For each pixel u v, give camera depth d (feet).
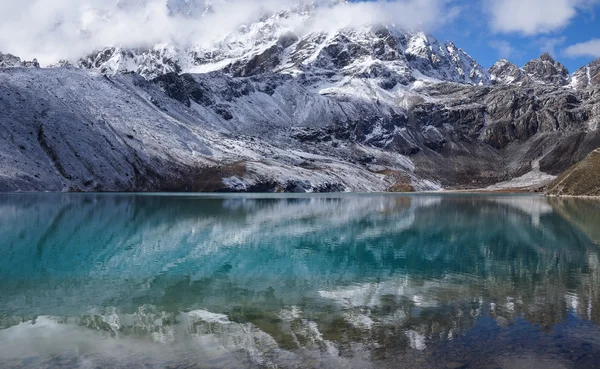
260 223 222.07
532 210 318.65
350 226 213.66
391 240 168.66
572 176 587.68
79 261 124.36
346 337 65.57
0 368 55.62
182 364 56.59
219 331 68.49
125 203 349.00
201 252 140.26
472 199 516.73
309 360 57.57
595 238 175.52
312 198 516.32
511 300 85.51
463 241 166.20
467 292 92.07
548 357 58.39
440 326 70.33
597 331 67.77
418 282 101.50
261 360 57.47
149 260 126.82
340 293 91.25
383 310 79.20
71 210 270.05
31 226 192.03
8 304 83.51
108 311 79.10
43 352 60.59
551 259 129.59
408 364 56.18
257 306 82.02
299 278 105.70
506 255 137.08
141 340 64.80
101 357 58.85
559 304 82.89
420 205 385.09
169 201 390.63
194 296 89.04
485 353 59.52
